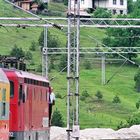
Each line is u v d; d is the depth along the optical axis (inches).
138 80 7785.4
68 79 2448.3
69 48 2450.8
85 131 4601.4
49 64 7185.0
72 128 2532.0
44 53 3914.9
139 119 5654.5
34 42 7800.2
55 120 5477.4
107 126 6043.3
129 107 6939.0
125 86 7864.2
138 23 6471.5
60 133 4298.7
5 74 2150.6
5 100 2075.5
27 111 2447.1
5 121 2074.3
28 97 2459.4
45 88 2819.9
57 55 7485.2
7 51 7372.1
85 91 7057.1
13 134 2288.4
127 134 4613.7
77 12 2459.4
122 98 7426.2
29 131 2488.9
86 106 6712.6
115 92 7652.6
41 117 2741.1
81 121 6136.8
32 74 2628.0
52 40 7391.7
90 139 4382.4
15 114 2290.8
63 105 6333.7
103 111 6653.5
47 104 2871.6
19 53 7062.0
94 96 7106.3
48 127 2930.6
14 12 7800.2
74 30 2650.1
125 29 7854.3
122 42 7864.2
